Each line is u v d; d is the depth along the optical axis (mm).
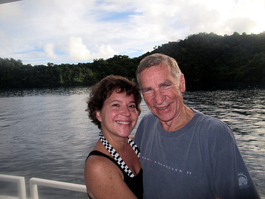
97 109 1255
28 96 57062
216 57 71500
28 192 6551
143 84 1197
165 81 1136
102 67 78250
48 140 15398
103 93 1205
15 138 16391
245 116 22484
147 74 1165
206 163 1043
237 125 18406
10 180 1909
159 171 1178
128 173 1143
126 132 1171
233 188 963
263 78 62656
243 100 35188
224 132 1018
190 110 1253
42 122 23484
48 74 83438
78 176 8602
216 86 59000
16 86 82562
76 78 79938
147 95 1200
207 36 77625
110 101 1192
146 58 1212
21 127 20922
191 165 1074
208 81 69250
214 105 30719
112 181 1045
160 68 1145
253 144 12977
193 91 50344
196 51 75062
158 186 1168
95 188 1049
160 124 1275
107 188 1038
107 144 1151
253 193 946
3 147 13773
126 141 1313
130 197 1061
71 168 9484
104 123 1203
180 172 1095
